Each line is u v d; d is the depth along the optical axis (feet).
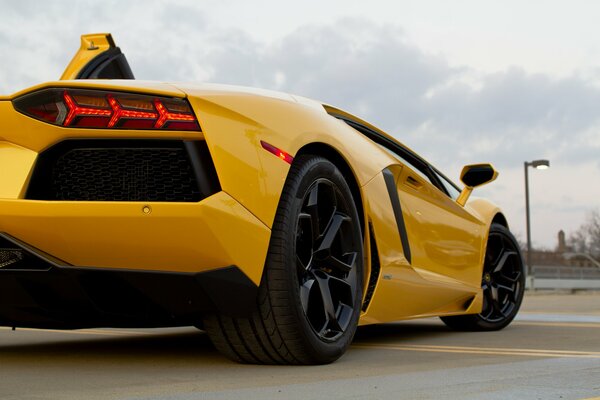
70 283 6.80
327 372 6.80
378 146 9.93
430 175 12.12
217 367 7.23
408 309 10.25
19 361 7.78
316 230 7.71
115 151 6.98
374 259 9.17
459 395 5.20
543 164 65.87
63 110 6.87
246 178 6.97
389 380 6.07
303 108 8.11
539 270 74.23
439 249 11.28
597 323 14.89
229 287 6.83
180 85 7.22
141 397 5.22
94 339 10.87
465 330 13.06
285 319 7.07
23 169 6.95
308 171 7.57
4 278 6.88
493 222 13.92
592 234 176.24
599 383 5.80
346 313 7.97
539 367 7.00
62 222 6.69
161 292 6.88
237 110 7.21
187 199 6.85
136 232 6.66
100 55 9.92
